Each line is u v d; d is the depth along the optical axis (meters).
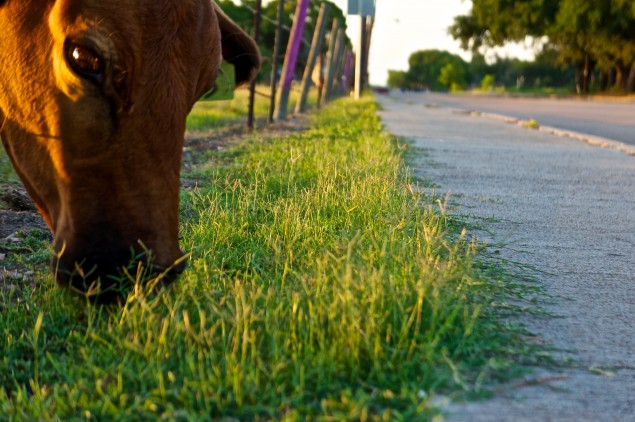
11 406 2.57
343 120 17.45
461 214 6.15
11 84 3.20
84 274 2.96
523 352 3.14
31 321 3.37
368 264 3.80
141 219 2.98
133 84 2.95
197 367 2.76
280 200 5.61
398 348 2.83
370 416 2.46
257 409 2.49
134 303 3.03
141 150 2.98
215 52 3.30
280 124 16.20
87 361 2.82
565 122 21.50
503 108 34.03
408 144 11.74
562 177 8.76
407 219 4.92
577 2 55.38
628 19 54.28
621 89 68.81
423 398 2.59
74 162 3.01
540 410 2.67
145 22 2.97
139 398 2.51
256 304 3.33
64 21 2.98
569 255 5.01
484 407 2.66
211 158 9.66
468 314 3.38
